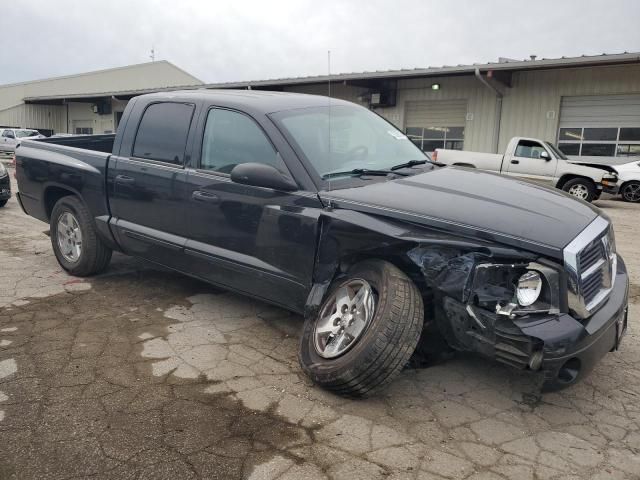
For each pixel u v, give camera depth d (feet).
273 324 14.10
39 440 8.95
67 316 14.37
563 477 8.36
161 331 13.50
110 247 16.76
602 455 8.94
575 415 10.15
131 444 8.88
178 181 13.93
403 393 10.77
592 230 10.06
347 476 8.21
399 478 8.20
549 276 9.11
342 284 10.98
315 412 9.96
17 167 19.13
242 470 8.30
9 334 13.12
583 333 9.05
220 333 13.46
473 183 12.03
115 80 146.41
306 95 15.05
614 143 55.01
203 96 14.34
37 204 18.61
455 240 9.70
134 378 11.09
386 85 67.82
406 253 10.13
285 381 11.09
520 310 9.16
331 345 10.67
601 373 11.79
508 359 9.29
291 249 11.69
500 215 10.05
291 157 12.01
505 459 8.76
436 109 65.57
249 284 12.82
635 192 47.09
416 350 11.57
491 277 9.60
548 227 9.72
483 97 61.57
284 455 8.68
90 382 10.88
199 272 14.02
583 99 56.24
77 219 17.04
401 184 11.76
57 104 120.37
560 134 58.03
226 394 10.53
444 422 9.78
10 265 19.08
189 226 13.82
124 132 15.81
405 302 9.71
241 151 12.98
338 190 11.46
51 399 10.21
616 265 11.62
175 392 10.56
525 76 58.65
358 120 14.58
